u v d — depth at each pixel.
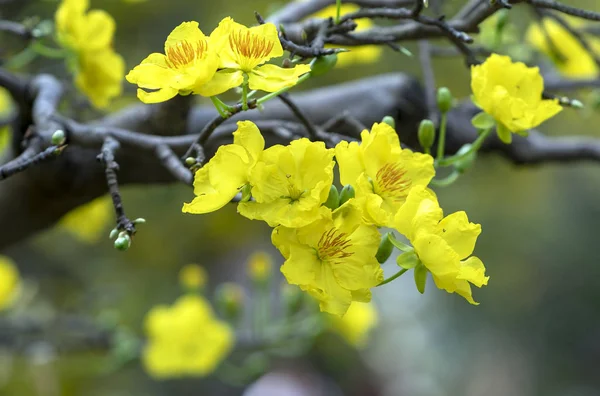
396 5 0.89
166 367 1.33
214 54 0.71
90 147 0.81
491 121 0.79
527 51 1.16
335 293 0.72
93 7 1.67
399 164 0.74
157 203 1.98
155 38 1.76
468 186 2.69
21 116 0.89
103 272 2.05
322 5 0.93
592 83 1.03
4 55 1.06
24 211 0.93
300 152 0.72
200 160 0.74
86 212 1.39
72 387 1.78
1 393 1.67
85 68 0.93
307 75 0.75
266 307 1.27
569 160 1.04
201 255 2.29
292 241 0.72
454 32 0.77
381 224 0.72
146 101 0.72
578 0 1.81
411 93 0.93
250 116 0.92
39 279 1.94
